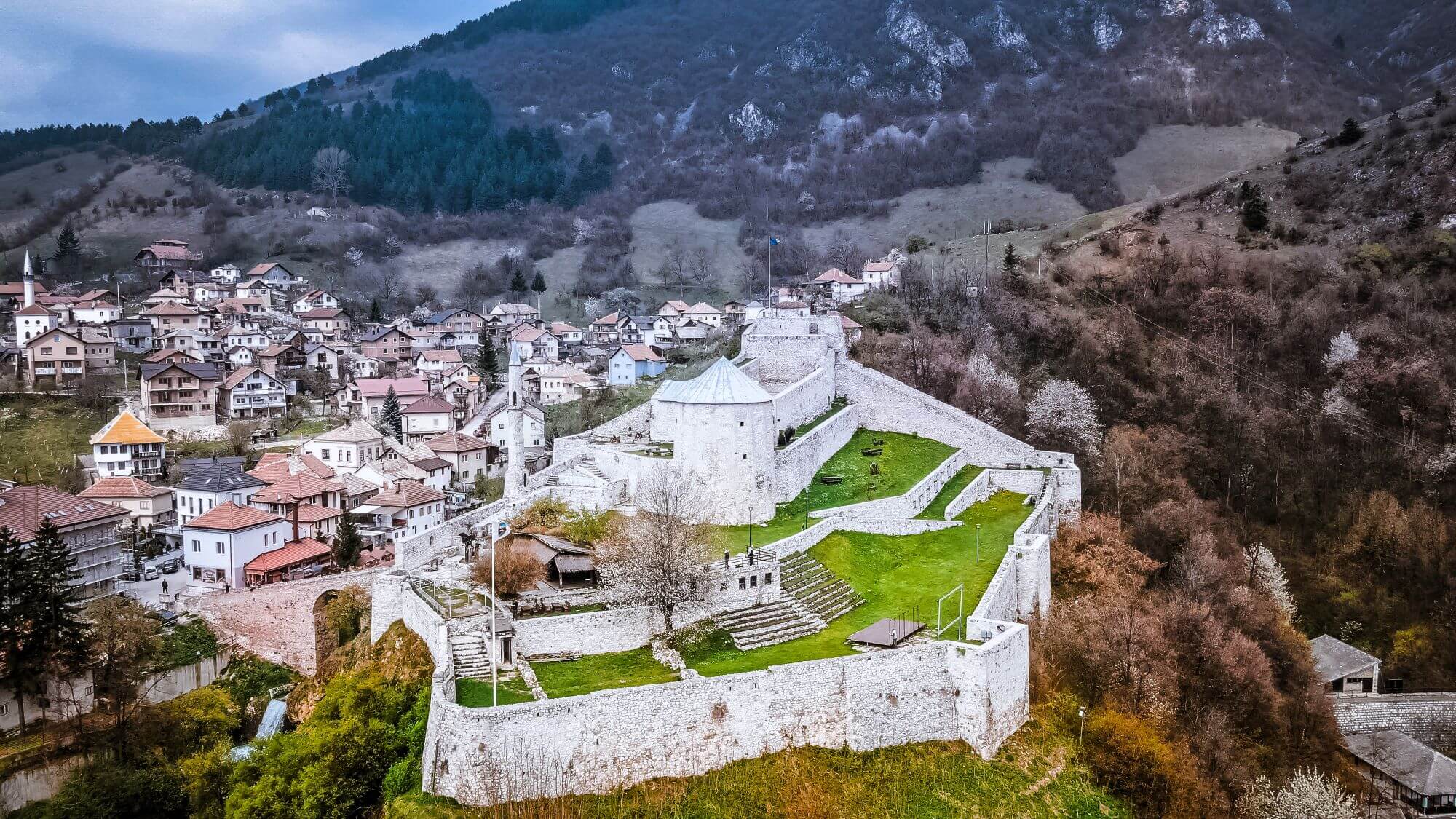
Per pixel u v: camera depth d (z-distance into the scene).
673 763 52.94
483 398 167.75
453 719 49.91
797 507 85.88
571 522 76.81
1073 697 67.25
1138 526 102.06
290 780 56.69
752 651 60.66
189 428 146.75
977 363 132.00
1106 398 138.38
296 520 103.00
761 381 113.25
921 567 77.44
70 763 69.88
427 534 75.88
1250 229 190.00
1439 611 106.19
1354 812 72.50
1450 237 165.12
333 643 81.38
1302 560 115.12
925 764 57.09
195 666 81.19
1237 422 131.38
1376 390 136.38
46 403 143.38
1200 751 68.25
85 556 93.31
